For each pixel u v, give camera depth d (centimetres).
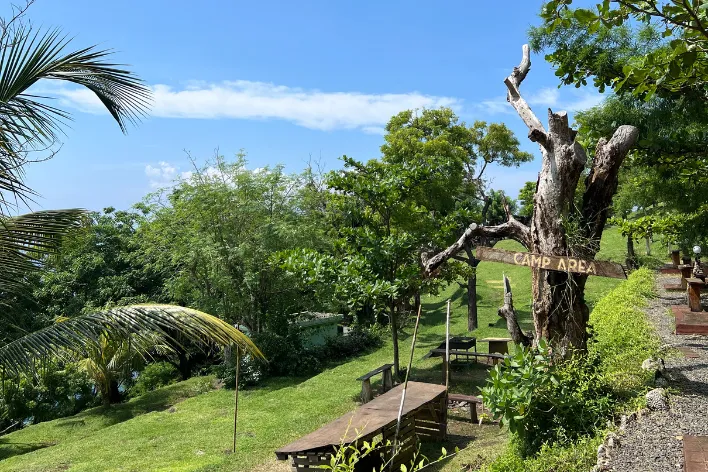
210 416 1355
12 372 527
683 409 601
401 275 1280
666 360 796
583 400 616
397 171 1372
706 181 923
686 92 686
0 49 546
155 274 2412
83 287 2392
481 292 2683
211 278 1898
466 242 800
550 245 696
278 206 2020
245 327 2212
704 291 1359
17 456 1217
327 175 1391
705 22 388
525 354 640
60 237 695
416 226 1406
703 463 448
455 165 1881
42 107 557
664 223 1469
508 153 2114
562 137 694
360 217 1436
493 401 623
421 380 1407
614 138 684
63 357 570
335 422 903
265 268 1911
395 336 1377
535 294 727
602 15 397
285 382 1673
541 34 866
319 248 1972
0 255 639
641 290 1416
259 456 1020
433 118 2097
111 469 1045
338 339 2036
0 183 519
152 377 2189
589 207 699
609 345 868
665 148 774
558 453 558
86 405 1820
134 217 2622
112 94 643
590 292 2134
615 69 827
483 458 776
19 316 657
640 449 520
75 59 600
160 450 1130
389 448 841
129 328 588
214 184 1961
